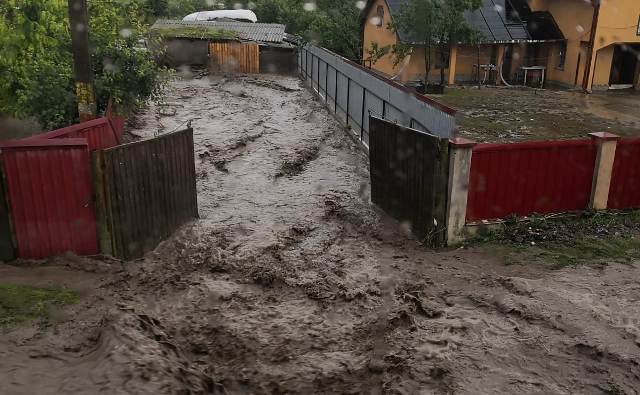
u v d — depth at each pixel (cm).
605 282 692
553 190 884
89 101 984
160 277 722
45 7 1084
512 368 505
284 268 768
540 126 1797
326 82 2064
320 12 3456
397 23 2520
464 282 706
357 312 643
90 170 724
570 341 550
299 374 510
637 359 520
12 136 1140
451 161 808
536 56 2902
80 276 692
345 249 852
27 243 727
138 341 488
